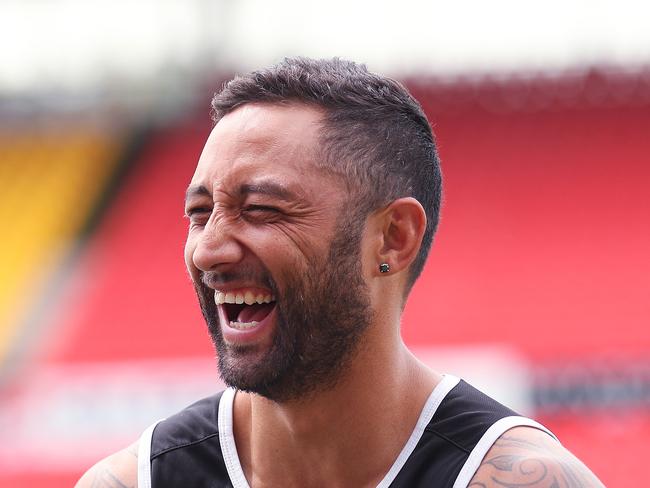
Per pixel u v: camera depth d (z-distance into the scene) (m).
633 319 27.11
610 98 34.66
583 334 26.80
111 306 30.59
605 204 31.55
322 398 3.93
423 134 4.23
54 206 34.97
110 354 28.73
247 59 39.19
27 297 31.39
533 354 26.45
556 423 25.77
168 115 37.25
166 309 30.17
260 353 3.73
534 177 32.84
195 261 3.73
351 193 3.81
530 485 3.69
